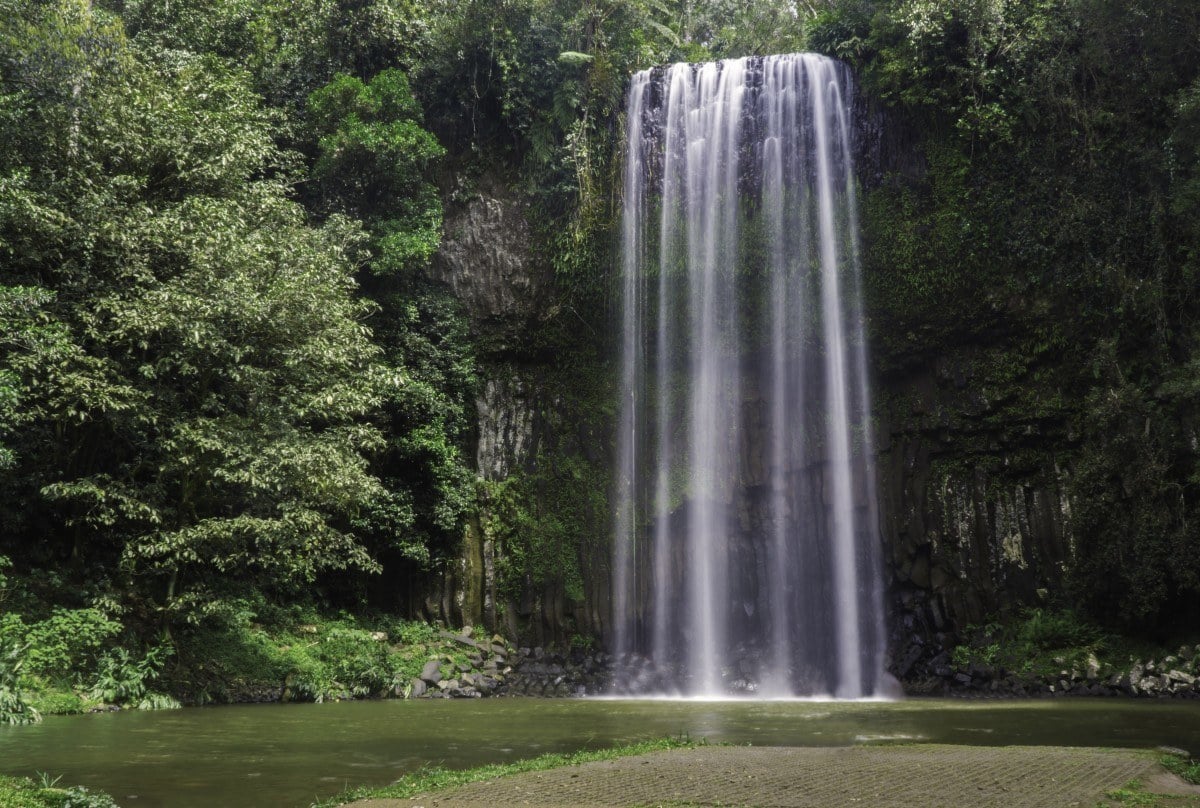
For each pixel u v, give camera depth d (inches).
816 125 977.5
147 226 701.9
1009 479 898.1
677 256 995.3
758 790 271.7
